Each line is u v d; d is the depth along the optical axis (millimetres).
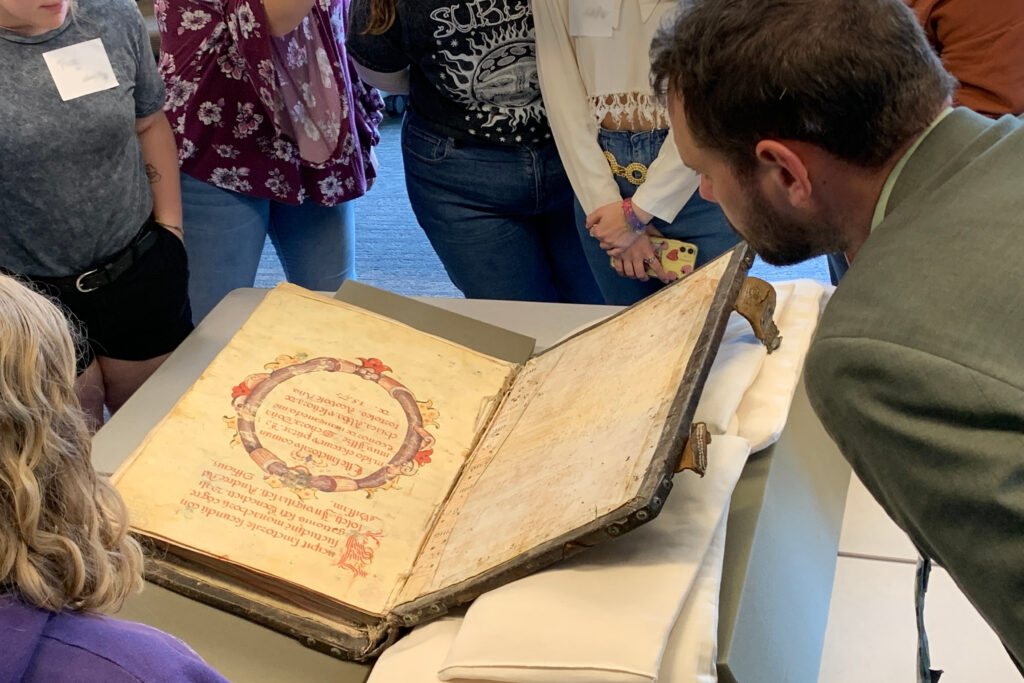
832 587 924
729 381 948
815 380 691
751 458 919
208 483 926
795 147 709
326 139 1813
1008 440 592
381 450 1004
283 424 1005
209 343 1255
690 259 1654
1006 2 1396
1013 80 1443
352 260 2197
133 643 585
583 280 2080
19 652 542
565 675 700
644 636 697
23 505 552
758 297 984
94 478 631
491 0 1566
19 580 560
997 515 606
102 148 1439
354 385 1069
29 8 1280
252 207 1904
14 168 1368
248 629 853
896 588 932
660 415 795
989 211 646
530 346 1211
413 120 1839
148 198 1594
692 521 784
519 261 1947
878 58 667
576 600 745
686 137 794
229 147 1785
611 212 1633
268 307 1151
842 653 870
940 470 625
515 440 983
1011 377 592
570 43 1562
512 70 1662
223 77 1709
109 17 1442
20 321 562
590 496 768
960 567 649
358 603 842
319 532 898
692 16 749
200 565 890
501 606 762
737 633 748
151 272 1576
